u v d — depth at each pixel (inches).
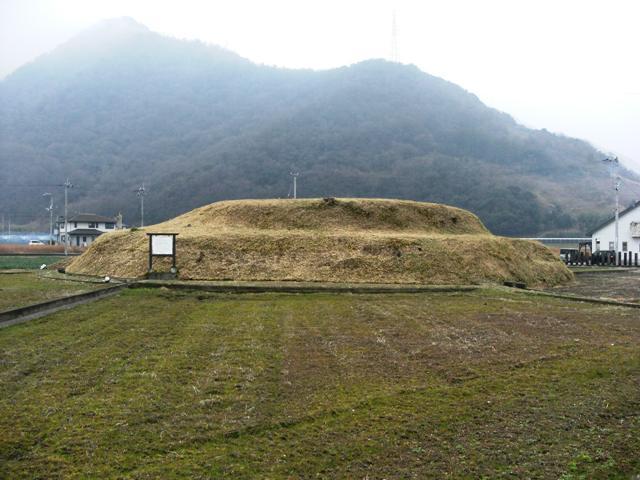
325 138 5300.2
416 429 325.4
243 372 428.8
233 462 281.3
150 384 395.5
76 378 409.1
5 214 4970.5
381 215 1294.3
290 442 305.7
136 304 764.6
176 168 5255.9
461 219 1407.5
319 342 538.9
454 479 269.0
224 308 744.3
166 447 296.2
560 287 1202.0
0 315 592.1
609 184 5423.2
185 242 1105.4
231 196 4562.0
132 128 6368.1
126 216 4621.1
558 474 275.4
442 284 1004.6
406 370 443.2
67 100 6619.1
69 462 277.7
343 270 1031.0
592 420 344.2
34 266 1699.1
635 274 1625.2
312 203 1312.7
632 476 276.2
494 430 327.0
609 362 474.0
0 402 357.1
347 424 330.6
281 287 890.7
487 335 584.7
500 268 1141.7
